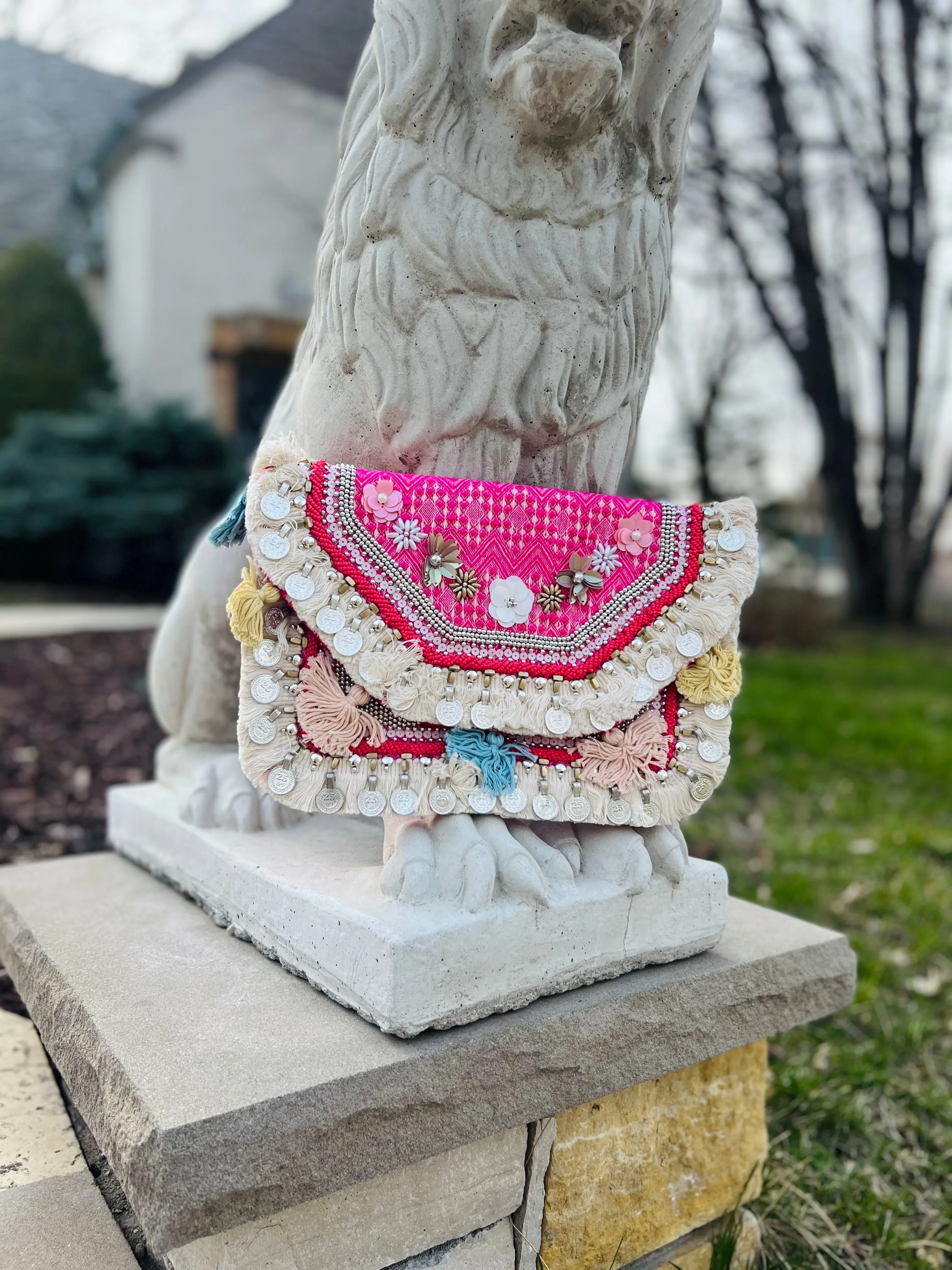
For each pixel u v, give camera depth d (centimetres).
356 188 114
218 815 140
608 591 112
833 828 317
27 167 1009
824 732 447
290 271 899
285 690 104
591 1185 116
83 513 728
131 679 424
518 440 118
